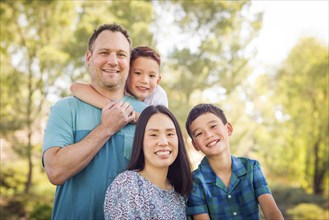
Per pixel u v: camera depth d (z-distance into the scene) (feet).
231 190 7.93
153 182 7.28
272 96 60.64
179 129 7.58
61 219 7.91
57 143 7.74
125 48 8.41
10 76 45.06
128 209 6.73
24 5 44.68
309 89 59.11
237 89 51.80
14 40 45.62
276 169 63.41
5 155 51.80
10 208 43.09
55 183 7.61
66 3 45.27
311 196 54.13
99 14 45.88
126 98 8.88
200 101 46.80
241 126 52.85
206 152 8.03
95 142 7.57
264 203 7.82
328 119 57.62
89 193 7.82
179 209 7.21
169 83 45.42
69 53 45.24
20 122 44.75
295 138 61.21
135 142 7.45
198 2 47.83
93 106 8.27
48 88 46.68
